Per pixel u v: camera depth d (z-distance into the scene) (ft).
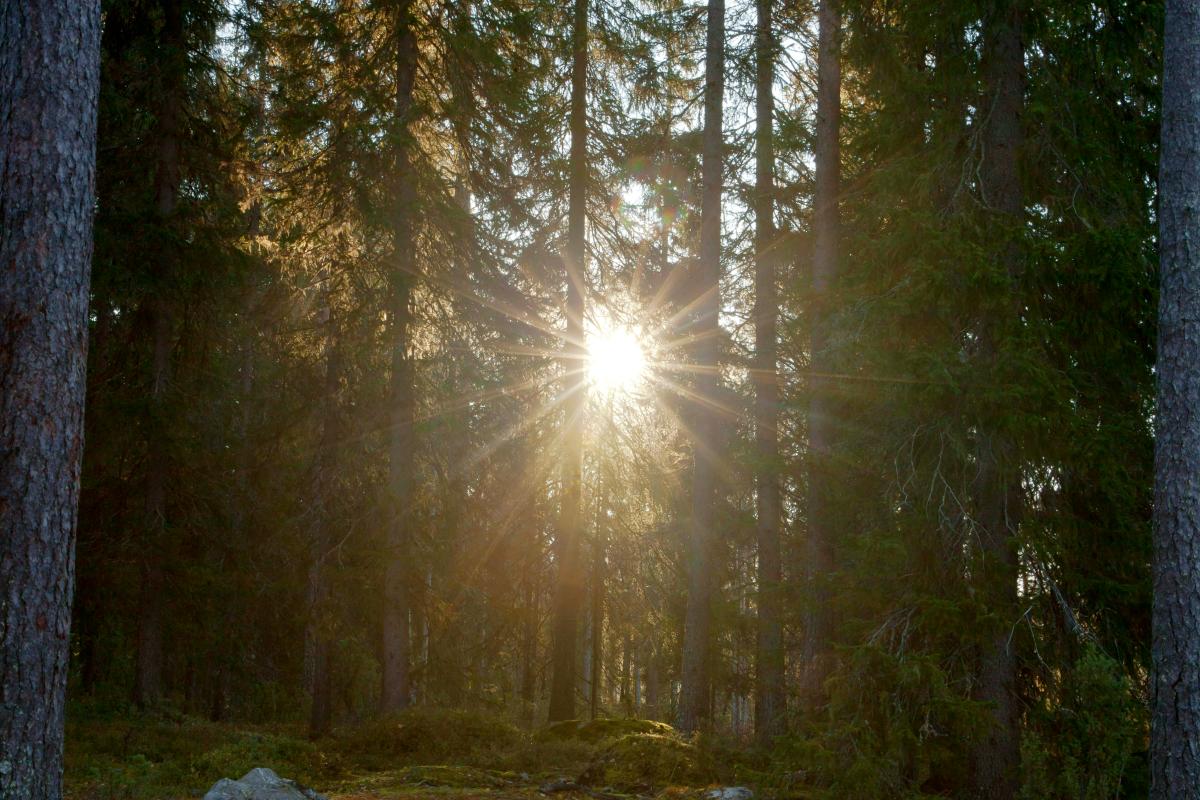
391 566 51.26
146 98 51.08
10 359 18.31
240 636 68.23
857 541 30.22
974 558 28.76
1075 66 31.50
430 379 56.08
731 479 55.83
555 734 48.39
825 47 44.09
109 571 50.21
